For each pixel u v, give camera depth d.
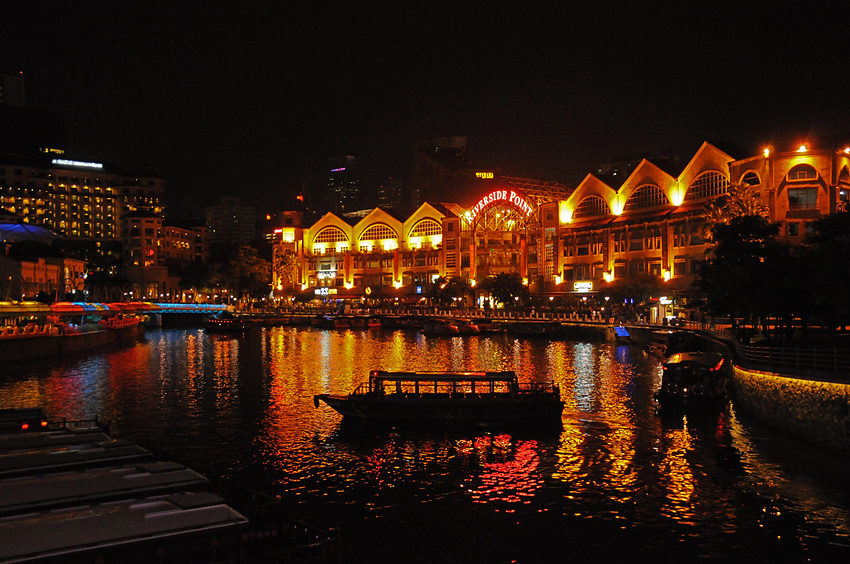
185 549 17.67
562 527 27.67
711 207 99.19
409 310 175.00
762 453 35.88
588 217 156.62
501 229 185.75
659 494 31.09
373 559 24.84
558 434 42.12
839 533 26.56
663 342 91.69
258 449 39.31
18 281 128.88
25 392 59.88
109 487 20.66
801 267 48.72
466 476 34.12
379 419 44.06
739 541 26.12
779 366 41.44
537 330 127.19
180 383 65.62
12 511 18.86
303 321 171.88
